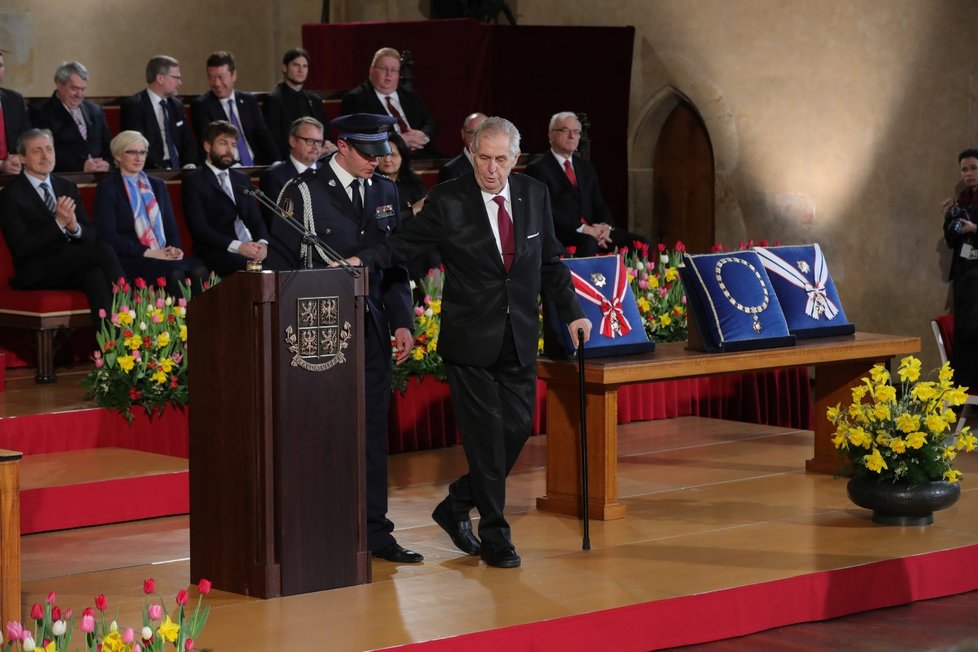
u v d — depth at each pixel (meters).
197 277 10.01
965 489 8.13
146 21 16.91
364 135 6.39
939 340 10.40
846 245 14.32
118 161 10.27
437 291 9.95
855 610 6.42
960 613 6.45
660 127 16.16
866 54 14.02
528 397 6.56
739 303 7.85
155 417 8.68
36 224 9.80
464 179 6.48
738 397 10.95
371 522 6.58
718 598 6.00
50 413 8.38
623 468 8.78
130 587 6.27
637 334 7.69
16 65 16.11
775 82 14.81
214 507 6.15
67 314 9.57
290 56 12.75
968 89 13.24
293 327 5.91
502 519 6.51
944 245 13.50
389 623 5.56
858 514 7.49
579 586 6.08
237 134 10.61
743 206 15.20
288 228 6.37
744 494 8.01
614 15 16.00
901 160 13.80
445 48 14.34
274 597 5.95
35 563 6.75
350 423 6.09
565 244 12.14
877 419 7.29
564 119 12.14
